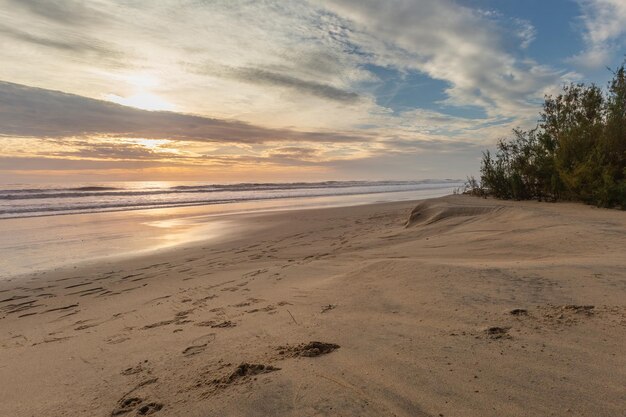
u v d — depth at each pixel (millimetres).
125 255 8906
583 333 2385
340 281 4672
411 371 2098
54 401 2342
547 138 12039
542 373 1943
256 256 8078
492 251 5648
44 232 12289
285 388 2041
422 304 3289
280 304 4055
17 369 2986
